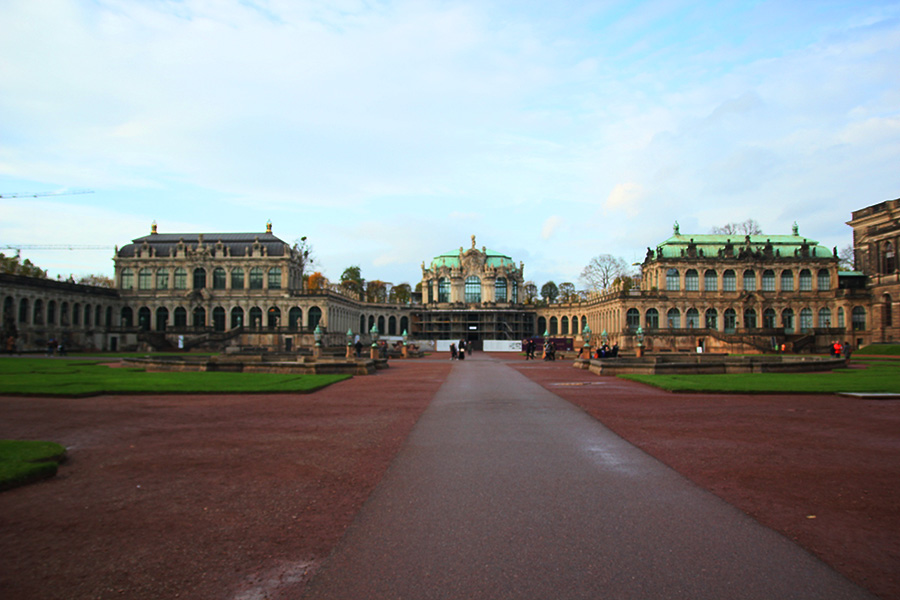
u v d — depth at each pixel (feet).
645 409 98.99
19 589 32.83
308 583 33.71
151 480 54.65
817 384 130.52
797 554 37.37
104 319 418.72
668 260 418.92
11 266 470.39
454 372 197.47
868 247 399.65
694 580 33.71
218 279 444.14
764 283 418.72
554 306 542.16
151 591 32.76
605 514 44.98
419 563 36.27
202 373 167.73
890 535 40.57
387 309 547.90
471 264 564.71
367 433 77.97
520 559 36.76
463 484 53.36
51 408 98.58
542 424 84.79
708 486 52.47
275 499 49.01
